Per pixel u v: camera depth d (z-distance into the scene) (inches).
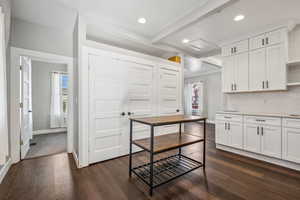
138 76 118.3
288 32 105.3
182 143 78.3
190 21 93.4
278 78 101.5
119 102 107.2
